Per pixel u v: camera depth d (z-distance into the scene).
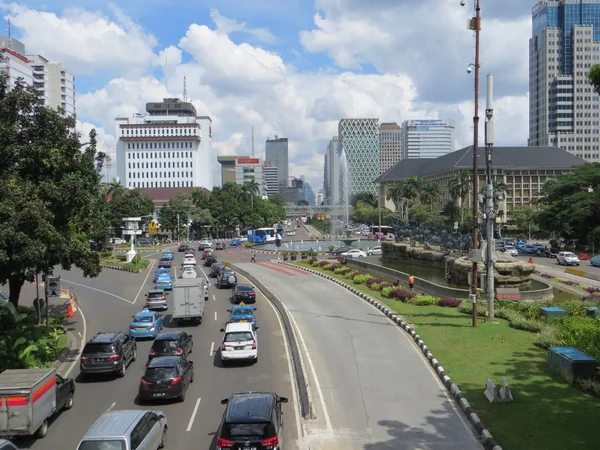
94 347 24.02
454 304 38.19
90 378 24.48
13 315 28.94
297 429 17.45
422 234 69.88
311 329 32.62
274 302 44.25
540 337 26.50
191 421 18.55
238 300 43.94
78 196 28.88
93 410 20.17
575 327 26.50
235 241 123.12
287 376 23.80
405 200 147.12
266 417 14.53
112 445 13.35
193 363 25.47
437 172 165.12
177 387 20.31
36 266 29.41
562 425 16.53
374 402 19.77
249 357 25.55
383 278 57.56
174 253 101.62
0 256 22.86
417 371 23.42
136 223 86.00
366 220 181.38
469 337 28.34
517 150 154.12
